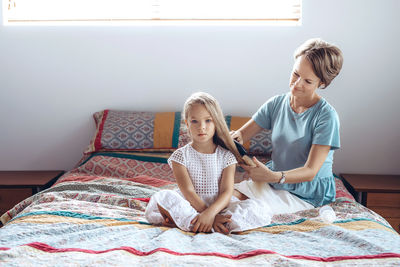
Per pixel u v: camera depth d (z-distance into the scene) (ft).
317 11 8.50
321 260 3.32
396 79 8.56
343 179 8.61
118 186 5.76
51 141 9.24
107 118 8.47
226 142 4.71
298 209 5.17
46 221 4.23
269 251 3.36
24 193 7.85
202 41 8.80
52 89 9.02
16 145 9.23
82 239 3.73
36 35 8.79
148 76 8.98
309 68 4.85
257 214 4.35
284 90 8.88
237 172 7.03
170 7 8.84
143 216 4.75
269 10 8.75
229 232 4.18
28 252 3.30
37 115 9.12
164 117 8.42
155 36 8.82
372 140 8.84
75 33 8.80
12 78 8.94
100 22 8.93
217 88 8.97
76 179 6.50
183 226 4.14
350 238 3.80
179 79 8.98
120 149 8.04
